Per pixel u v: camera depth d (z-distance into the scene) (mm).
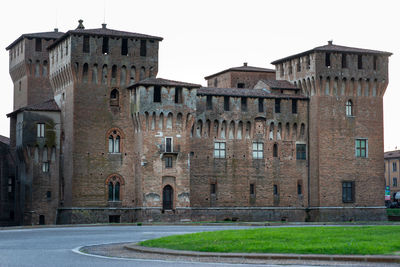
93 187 94500
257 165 102438
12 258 40156
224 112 100875
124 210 95562
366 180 105062
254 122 102500
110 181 95562
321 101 103438
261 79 113250
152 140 93625
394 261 36969
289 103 104375
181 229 73875
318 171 102750
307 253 39906
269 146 103312
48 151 99000
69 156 95250
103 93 96000
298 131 104500
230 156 101250
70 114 95500
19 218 102688
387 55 107625
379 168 106000
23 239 57531
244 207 101125
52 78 103188
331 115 103688
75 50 94688
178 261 38594
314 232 50969
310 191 104250
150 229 74375
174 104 94375
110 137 96125
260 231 53281
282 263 37281
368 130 105750
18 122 101938
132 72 97688
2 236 62188
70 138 95188
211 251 42625
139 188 94062
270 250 41344
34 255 42125
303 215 103750
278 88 105438
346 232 50594
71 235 63094
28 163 98188
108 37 96562
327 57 105000
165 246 46000
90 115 95250
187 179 94750
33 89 113375
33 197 97812
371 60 106500
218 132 100750
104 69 96125
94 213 94062
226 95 101000
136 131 96062
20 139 99688
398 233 49281
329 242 43594
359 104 105500
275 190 103438
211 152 100188
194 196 98688
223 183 100562
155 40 99062
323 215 102062
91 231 70625
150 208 92750
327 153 103188
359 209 104125
